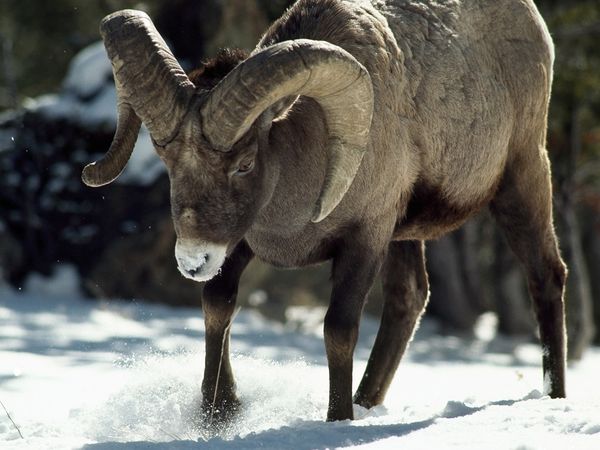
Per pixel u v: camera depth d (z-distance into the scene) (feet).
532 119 87.35
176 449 56.44
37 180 200.54
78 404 81.41
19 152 202.69
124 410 72.59
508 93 84.89
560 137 214.90
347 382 70.08
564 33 201.16
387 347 86.33
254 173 63.16
